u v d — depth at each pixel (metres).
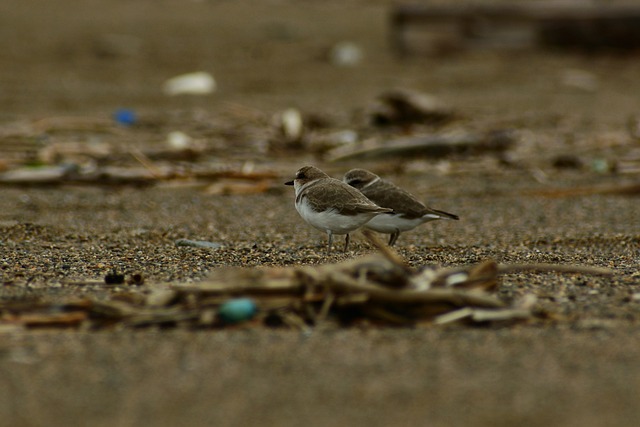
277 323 7.10
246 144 18.73
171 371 6.14
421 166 17.06
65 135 19.19
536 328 7.02
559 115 22.28
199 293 7.38
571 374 6.06
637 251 10.59
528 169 16.83
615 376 6.02
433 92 25.89
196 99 24.36
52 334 6.89
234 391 5.81
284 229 12.17
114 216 12.95
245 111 22.34
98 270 9.22
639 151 18.23
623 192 14.80
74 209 13.43
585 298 7.93
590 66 29.53
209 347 6.58
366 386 5.88
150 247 10.70
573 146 18.70
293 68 28.95
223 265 9.65
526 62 30.05
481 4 33.12
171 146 18.16
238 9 37.28
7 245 10.63
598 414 5.46
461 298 7.30
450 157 18.03
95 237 11.30
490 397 5.70
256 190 15.10
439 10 30.83
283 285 7.36
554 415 5.45
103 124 20.39
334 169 16.70
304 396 5.73
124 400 5.68
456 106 23.55
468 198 14.55
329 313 7.26
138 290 8.22
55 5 35.69
